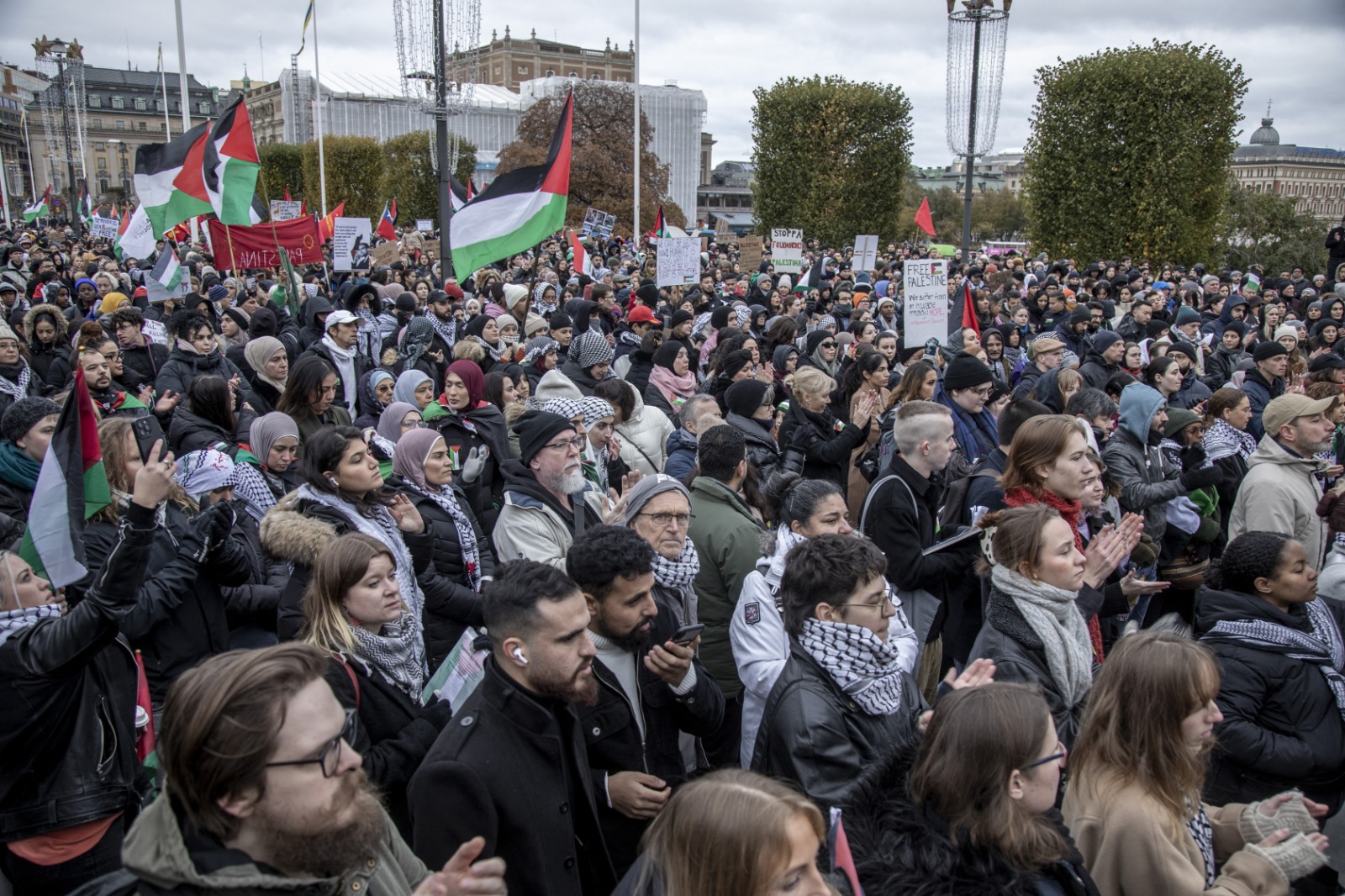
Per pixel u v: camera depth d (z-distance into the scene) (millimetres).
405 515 4336
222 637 3934
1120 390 8055
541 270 18016
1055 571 3420
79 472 3225
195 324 7965
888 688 3049
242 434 5992
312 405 6199
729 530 4395
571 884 2650
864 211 40250
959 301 11203
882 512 4602
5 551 3178
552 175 10836
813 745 2912
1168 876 2582
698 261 14586
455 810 2514
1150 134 29812
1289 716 3582
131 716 3223
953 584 4477
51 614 3014
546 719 2648
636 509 3926
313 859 1851
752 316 13109
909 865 2262
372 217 57094
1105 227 30875
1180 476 5824
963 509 5016
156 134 106250
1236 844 2957
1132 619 5809
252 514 4750
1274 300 15586
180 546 3775
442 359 10570
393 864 2199
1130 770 2701
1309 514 5449
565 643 2615
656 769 3344
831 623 3049
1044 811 2365
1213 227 31234
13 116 104125
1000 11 20406
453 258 10875
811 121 39750
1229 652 3662
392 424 5973
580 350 8359
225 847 1830
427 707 3324
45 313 9133
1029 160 32969
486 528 6148
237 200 11062
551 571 2689
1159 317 15383
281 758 1806
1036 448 4402
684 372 8703
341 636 3199
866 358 7367
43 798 2959
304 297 14648
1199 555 5992
